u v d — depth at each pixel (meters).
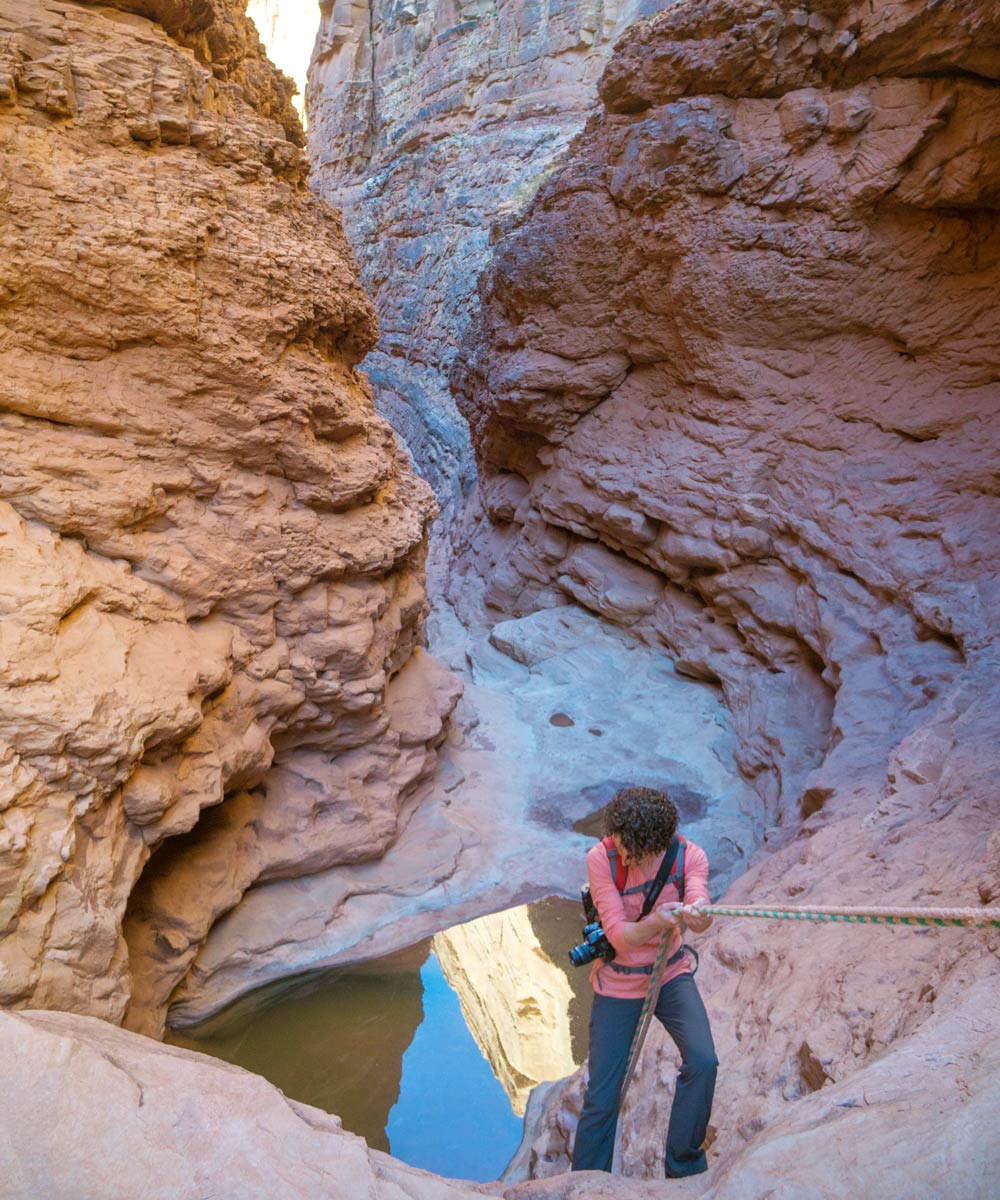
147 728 5.19
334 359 8.39
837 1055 3.46
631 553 13.57
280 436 6.82
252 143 6.99
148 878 6.23
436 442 23.62
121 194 5.95
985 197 10.65
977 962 3.29
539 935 7.36
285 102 10.86
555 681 12.53
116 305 5.88
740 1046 4.18
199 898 6.41
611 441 14.07
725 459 12.27
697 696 11.75
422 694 8.93
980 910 2.03
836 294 11.62
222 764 6.17
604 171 13.34
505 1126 5.54
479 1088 5.85
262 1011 6.49
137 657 5.52
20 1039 2.57
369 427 8.27
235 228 6.60
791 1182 2.24
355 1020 6.43
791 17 11.22
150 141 6.26
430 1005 6.57
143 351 6.13
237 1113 2.57
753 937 5.20
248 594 6.71
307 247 7.27
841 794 7.09
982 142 10.40
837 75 11.42
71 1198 2.24
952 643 8.66
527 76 26.05
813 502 11.23
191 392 6.32
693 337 12.60
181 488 6.33
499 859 8.33
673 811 3.13
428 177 27.72
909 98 10.86
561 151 24.12
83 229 5.71
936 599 8.99
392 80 32.06
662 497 12.75
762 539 11.59
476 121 27.17
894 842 5.48
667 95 12.62
